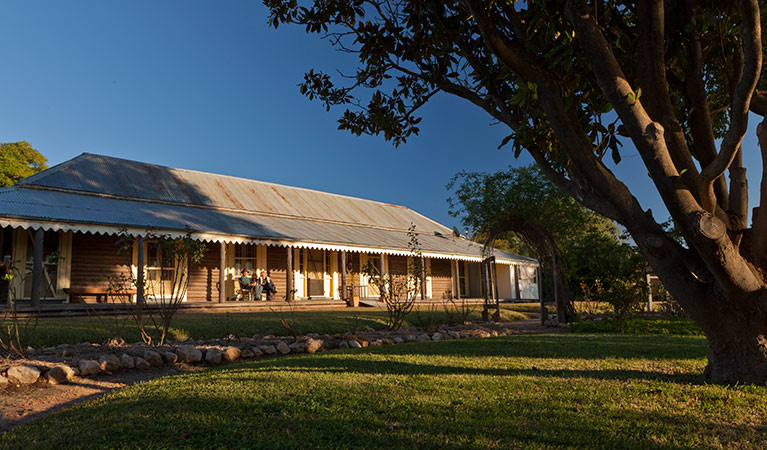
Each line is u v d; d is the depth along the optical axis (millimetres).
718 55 5238
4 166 27688
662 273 4258
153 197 18688
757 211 4176
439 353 6992
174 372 6359
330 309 17000
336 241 18812
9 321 9688
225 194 22203
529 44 4305
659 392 4125
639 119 3832
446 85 6004
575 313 13727
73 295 15172
